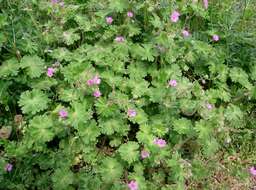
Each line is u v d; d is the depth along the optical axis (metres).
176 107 0.48
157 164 0.44
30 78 0.48
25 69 0.48
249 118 0.53
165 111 0.48
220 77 0.54
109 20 0.54
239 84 0.55
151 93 0.49
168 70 0.52
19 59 0.49
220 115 0.49
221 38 0.58
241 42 0.57
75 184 0.42
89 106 0.47
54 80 0.48
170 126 0.47
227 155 0.50
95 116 0.48
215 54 0.55
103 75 0.49
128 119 0.47
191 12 0.59
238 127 0.51
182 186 0.44
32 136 0.44
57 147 0.46
